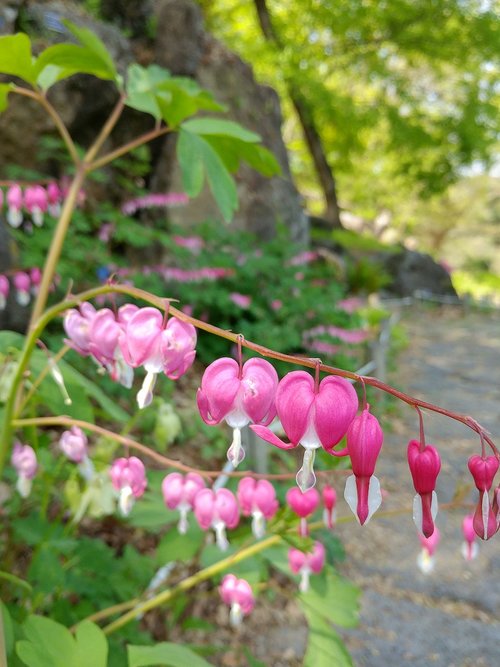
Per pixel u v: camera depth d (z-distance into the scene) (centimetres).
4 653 166
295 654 320
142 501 271
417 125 1814
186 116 227
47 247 547
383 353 769
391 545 427
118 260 677
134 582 282
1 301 300
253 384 123
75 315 179
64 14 746
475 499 504
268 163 242
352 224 2919
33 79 214
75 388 228
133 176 818
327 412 114
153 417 473
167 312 138
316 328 732
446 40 1770
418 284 2005
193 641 320
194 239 729
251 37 1800
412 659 322
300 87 1700
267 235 1000
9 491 336
